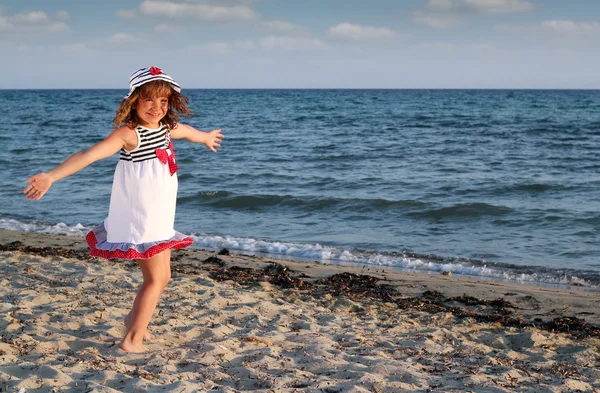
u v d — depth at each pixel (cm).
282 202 1430
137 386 340
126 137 365
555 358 487
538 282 838
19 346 404
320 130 3819
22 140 3031
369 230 1177
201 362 400
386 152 2517
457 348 495
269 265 840
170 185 382
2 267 689
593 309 665
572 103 8400
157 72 365
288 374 392
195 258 870
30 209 1341
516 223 1214
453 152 2503
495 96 13538
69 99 11081
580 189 1602
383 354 460
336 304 647
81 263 729
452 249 1027
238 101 10162
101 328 456
